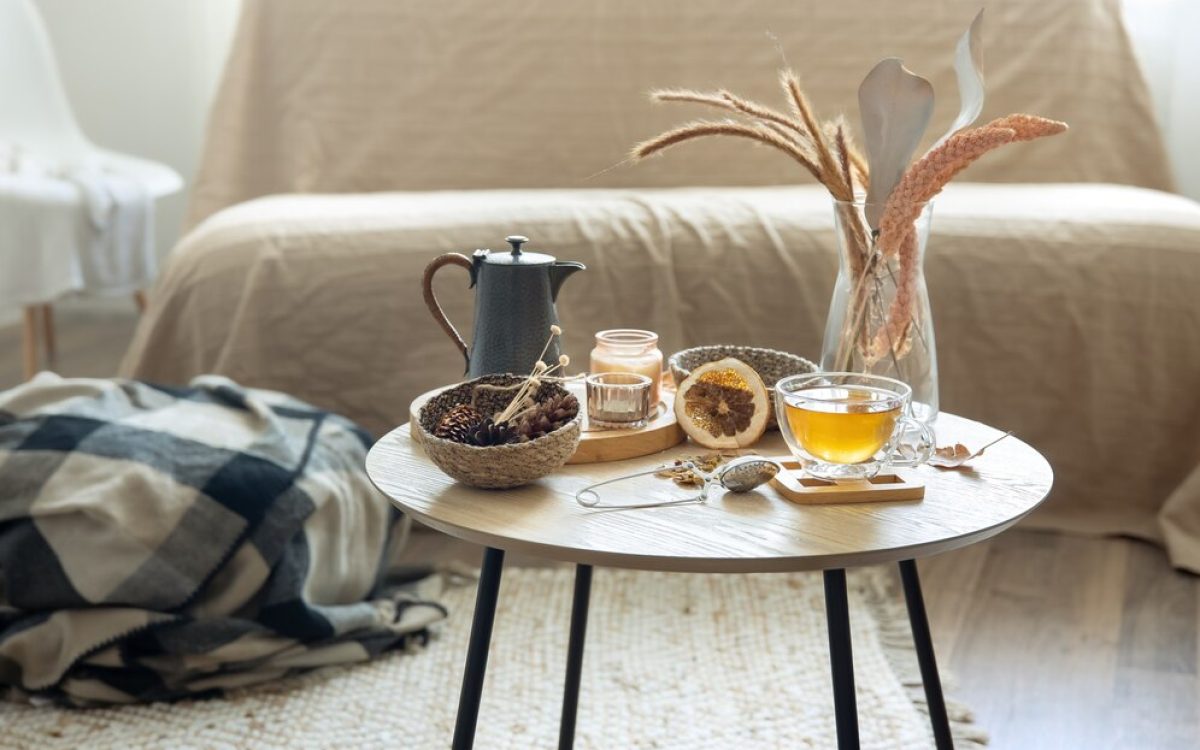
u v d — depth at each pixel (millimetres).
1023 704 2049
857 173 1714
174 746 1919
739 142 3256
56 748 1910
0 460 2053
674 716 1995
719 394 1672
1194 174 3600
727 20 3287
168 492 2039
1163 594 2375
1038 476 1599
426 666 2121
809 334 2625
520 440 1552
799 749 1926
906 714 1996
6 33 4230
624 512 1509
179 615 2016
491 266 1761
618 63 3273
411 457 1632
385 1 3279
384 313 2576
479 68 3264
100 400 2191
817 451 1541
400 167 3244
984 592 2373
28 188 3447
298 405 2303
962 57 1642
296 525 2080
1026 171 3244
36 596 2010
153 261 3887
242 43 3277
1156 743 1966
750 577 2381
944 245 2621
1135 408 2600
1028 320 2602
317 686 2062
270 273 2553
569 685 1850
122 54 4922
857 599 2314
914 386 1648
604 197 2844
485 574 1558
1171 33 3580
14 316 4727
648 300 2623
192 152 4977
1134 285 2582
